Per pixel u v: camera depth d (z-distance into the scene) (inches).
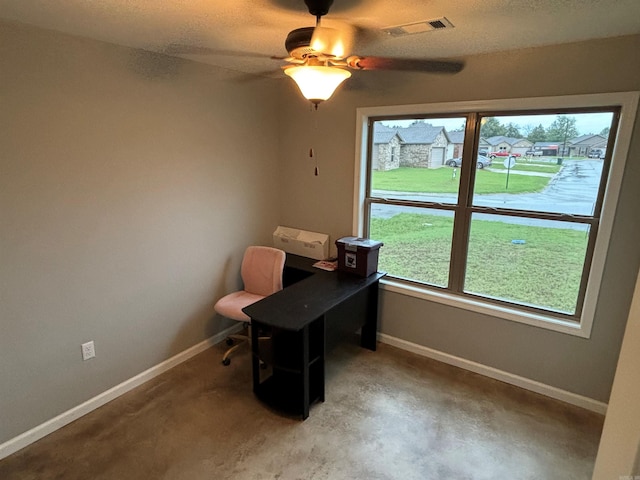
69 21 75.7
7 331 82.1
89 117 89.4
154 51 99.0
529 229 104.7
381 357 125.3
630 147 85.7
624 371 32.1
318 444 88.8
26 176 80.7
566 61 89.8
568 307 102.7
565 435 91.9
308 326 93.6
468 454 86.3
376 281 119.9
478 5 65.2
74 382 95.3
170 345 117.8
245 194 134.5
